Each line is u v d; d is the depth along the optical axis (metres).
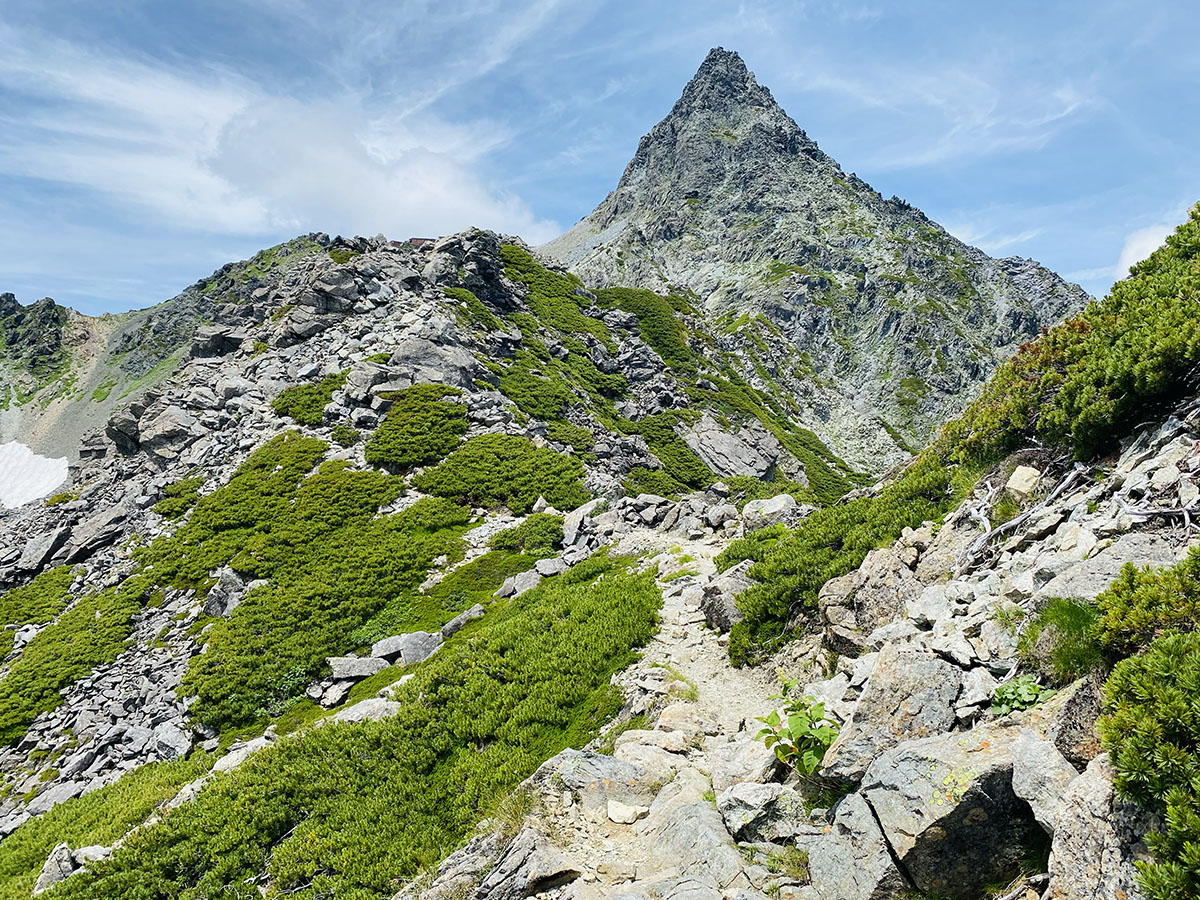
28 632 38.34
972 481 14.02
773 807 8.17
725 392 110.69
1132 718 5.37
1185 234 14.95
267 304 74.62
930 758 6.79
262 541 39.50
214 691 28.44
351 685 27.33
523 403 63.91
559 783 10.46
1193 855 4.48
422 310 67.44
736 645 15.27
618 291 125.81
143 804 20.16
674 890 7.36
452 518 40.38
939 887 6.23
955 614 9.75
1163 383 10.20
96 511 49.56
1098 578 7.62
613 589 21.23
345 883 12.71
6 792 26.52
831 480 107.62
